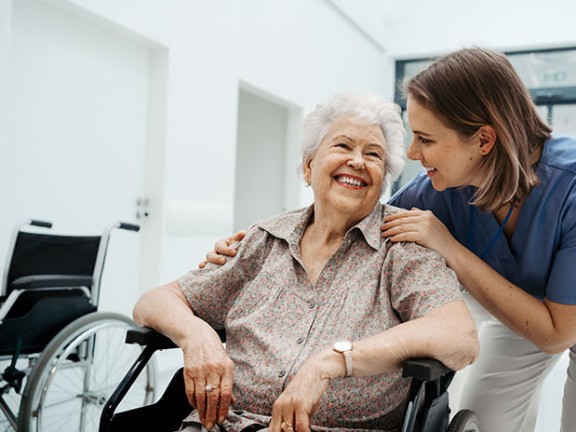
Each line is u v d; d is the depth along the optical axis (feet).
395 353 2.97
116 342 7.98
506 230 4.18
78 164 8.13
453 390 5.33
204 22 10.16
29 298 6.16
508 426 5.14
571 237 3.72
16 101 7.18
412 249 3.62
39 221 6.46
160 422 3.78
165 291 4.03
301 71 13.85
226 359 3.37
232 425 3.37
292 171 14.32
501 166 3.60
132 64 9.05
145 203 9.43
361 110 3.87
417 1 18.48
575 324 3.68
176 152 9.57
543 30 16.52
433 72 3.58
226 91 10.89
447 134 3.54
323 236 3.98
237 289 4.09
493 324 5.13
